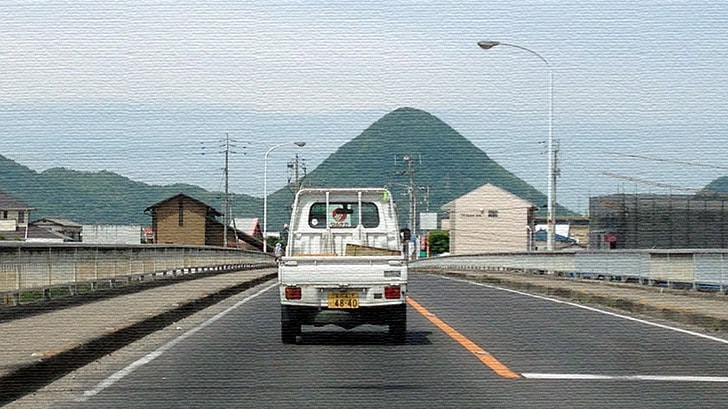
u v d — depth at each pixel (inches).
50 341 447.5
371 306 497.0
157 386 373.1
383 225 601.6
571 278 1160.8
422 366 424.2
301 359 448.1
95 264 788.0
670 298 779.4
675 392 361.4
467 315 677.3
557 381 384.5
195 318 669.9
